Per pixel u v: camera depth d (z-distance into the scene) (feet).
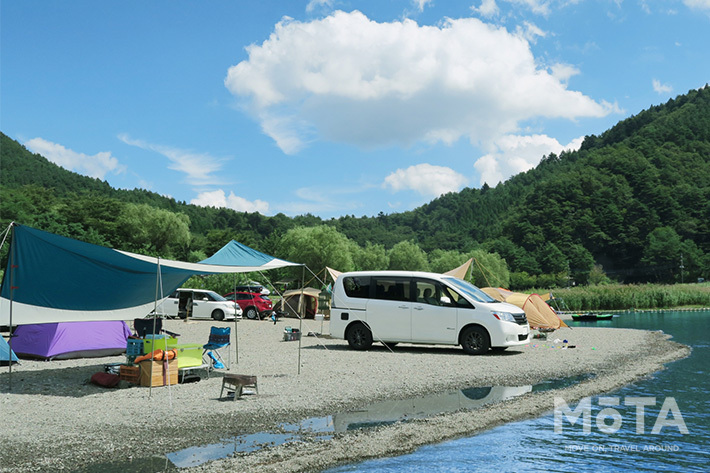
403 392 34.47
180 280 44.21
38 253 36.52
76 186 640.99
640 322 113.09
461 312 51.98
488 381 38.58
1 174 604.90
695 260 583.17
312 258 279.28
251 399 32.14
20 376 40.70
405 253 403.54
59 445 23.38
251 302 107.96
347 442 24.03
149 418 27.73
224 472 20.26
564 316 132.98
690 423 27.91
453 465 21.52
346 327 56.29
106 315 42.57
